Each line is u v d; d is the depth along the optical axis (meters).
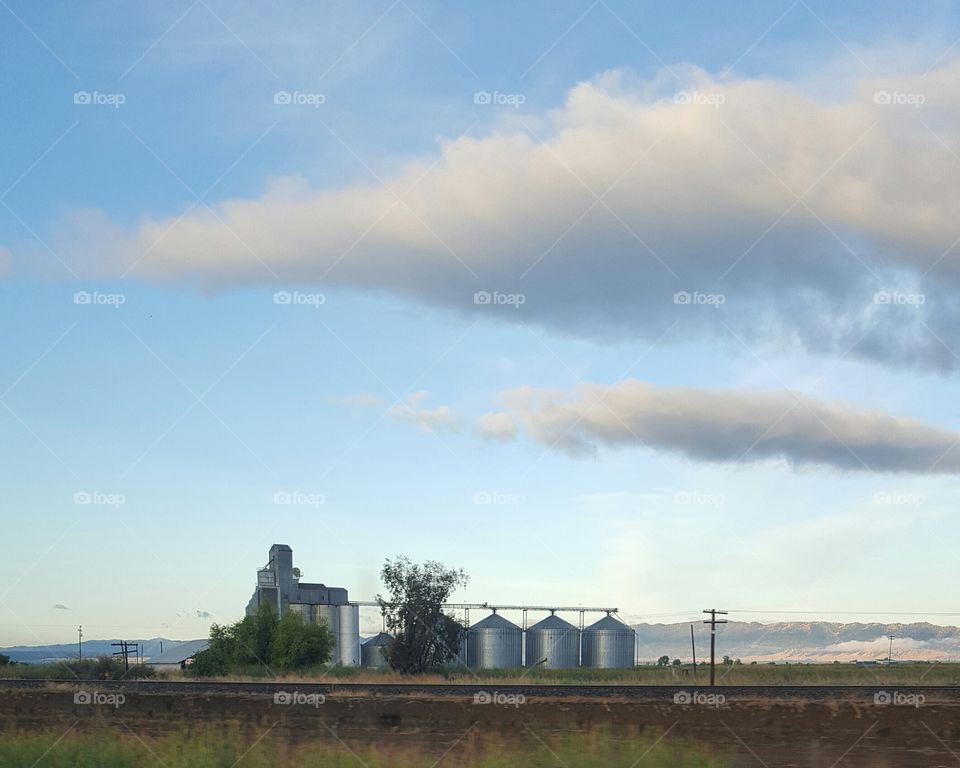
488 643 94.38
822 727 33.00
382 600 82.50
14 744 27.83
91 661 88.50
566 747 27.16
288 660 79.62
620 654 95.44
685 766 25.78
